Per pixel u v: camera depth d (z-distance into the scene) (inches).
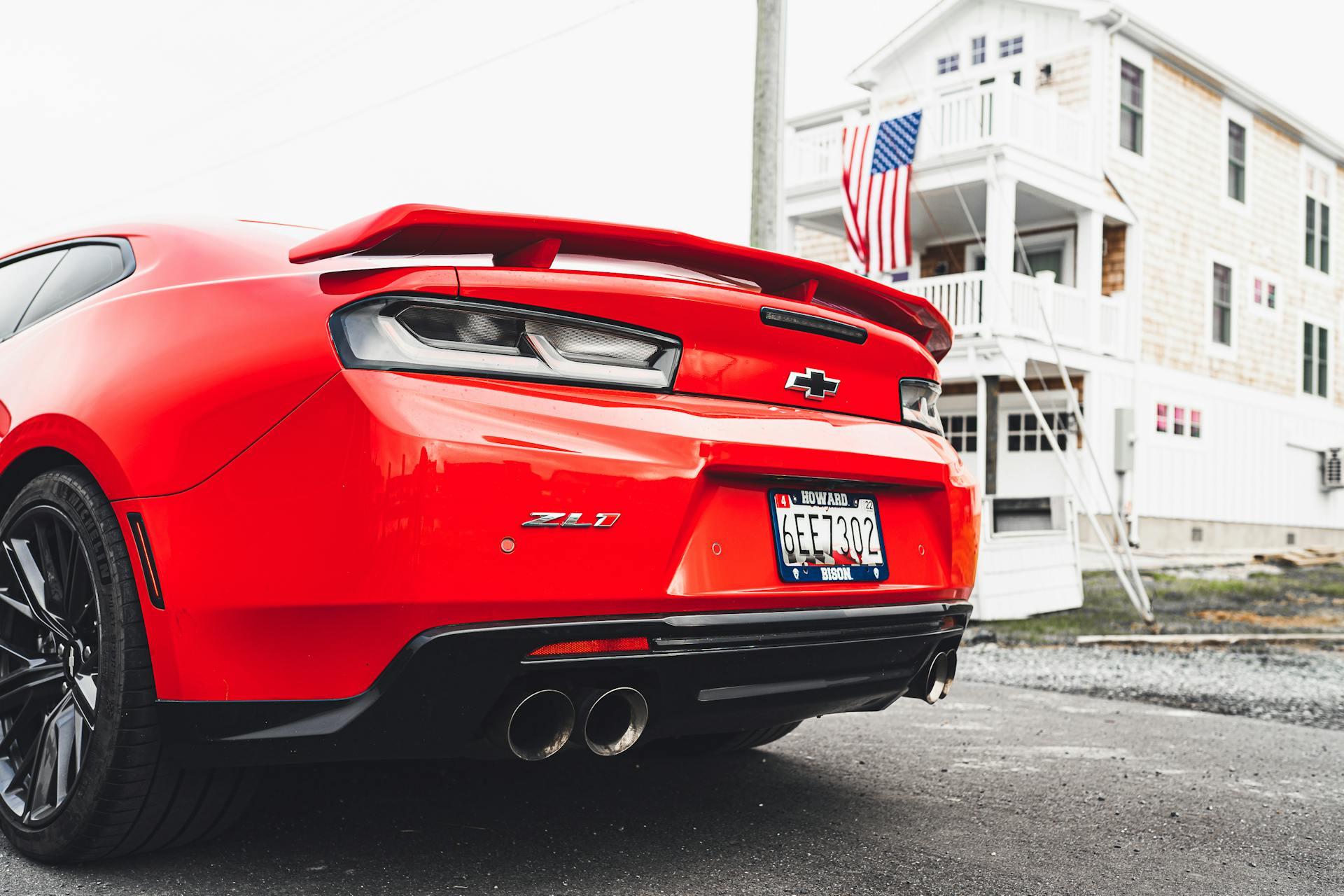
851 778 120.6
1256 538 760.3
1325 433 850.8
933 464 97.6
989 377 580.7
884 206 519.5
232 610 73.2
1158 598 407.2
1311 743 155.7
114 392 82.3
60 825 81.0
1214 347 725.3
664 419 77.8
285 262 83.2
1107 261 673.0
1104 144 636.7
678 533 76.2
